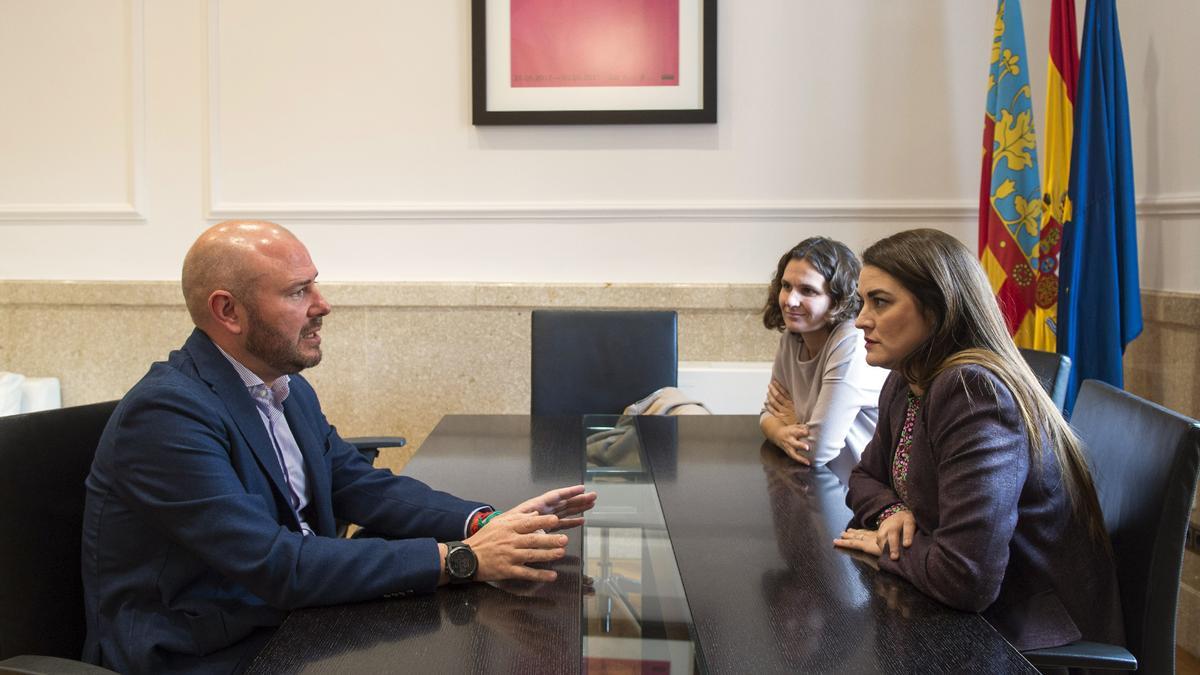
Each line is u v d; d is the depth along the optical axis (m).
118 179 3.76
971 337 1.37
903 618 1.17
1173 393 2.89
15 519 1.35
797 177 3.68
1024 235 3.23
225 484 1.32
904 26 3.62
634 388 2.91
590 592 1.26
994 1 3.58
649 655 1.05
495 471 1.94
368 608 1.22
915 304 1.38
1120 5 3.20
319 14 3.67
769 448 2.17
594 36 3.64
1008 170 3.24
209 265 1.42
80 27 3.71
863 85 3.64
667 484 1.84
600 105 3.67
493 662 1.04
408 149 3.71
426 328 3.76
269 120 3.71
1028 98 3.25
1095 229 2.89
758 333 3.72
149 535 1.35
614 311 2.94
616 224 3.72
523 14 3.64
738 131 3.68
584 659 1.05
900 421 1.54
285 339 1.46
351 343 3.78
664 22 3.64
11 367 3.81
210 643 1.32
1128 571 1.44
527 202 3.72
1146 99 3.04
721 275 3.73
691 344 3.73
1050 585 1.36
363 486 1.65
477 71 3.63
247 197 3.74
